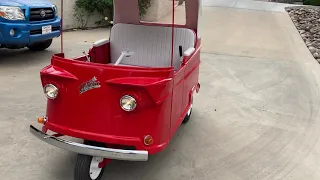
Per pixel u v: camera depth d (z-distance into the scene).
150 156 4.11
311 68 8.27
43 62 7.58
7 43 6.93
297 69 8.12
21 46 7.37
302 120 5.38
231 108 5.70
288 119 5.39
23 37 7.01
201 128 4.92
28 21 7.09
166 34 4.63
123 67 3.08
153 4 9.05
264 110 5.69
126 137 3.12
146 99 3.05
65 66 3.22
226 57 8.82
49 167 3.76
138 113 3.08
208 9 15.27
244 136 4.76
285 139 4.74
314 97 6.41
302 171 4.00
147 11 8.70
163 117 3.25
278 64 8.42
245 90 6.57
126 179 3.63
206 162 4.05
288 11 15.59
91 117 3.15
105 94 3.09
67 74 3.17
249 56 9.03
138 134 3.12
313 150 4.49
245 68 7.97
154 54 4.69
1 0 6.97
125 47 4.77
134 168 3.85
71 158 3.96
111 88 3.07
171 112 3.46
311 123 5.29
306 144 4.64
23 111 5.05
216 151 4.32
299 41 10.94
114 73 3.07
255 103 5.97
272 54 9.34
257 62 8.52
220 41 10.48
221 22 13.04
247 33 11.63
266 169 3.99
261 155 4.29
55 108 3.30
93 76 3.10
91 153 3.02
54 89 3.23
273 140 4.69
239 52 9.38
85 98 3.14
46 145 4.20
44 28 7.44
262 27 12.61
